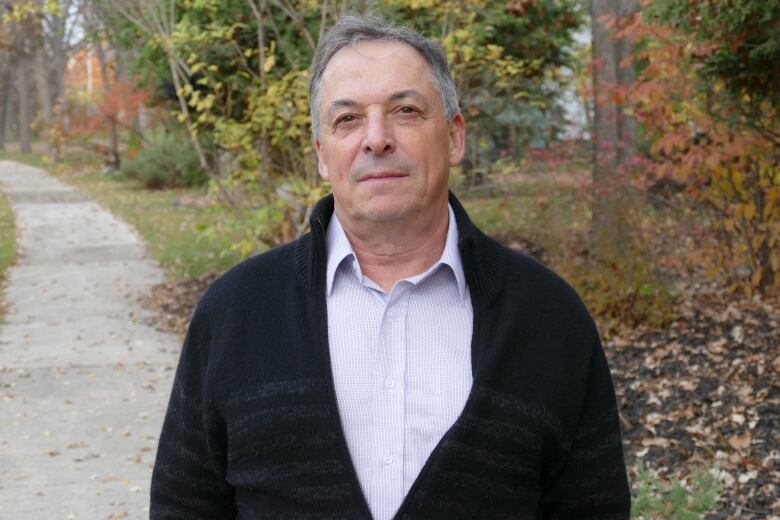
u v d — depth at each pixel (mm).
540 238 9484
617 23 8797
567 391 1698
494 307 1703
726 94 6160
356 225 1717
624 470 1812
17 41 37938
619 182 7355
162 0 7648
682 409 5363
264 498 1678
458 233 1746
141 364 7324
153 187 23844
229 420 1701
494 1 9414
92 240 14414
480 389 1635
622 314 7105
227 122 7594
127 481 4941
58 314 9242
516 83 9250
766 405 5223
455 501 1616
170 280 10828
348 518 1612
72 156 39000
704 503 3943
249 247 7770
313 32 8438
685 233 8109
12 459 5258
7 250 13188
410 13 7648
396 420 1646
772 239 7254
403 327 1695
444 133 1743
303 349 1669
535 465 1682
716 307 7422
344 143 1705
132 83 27516
